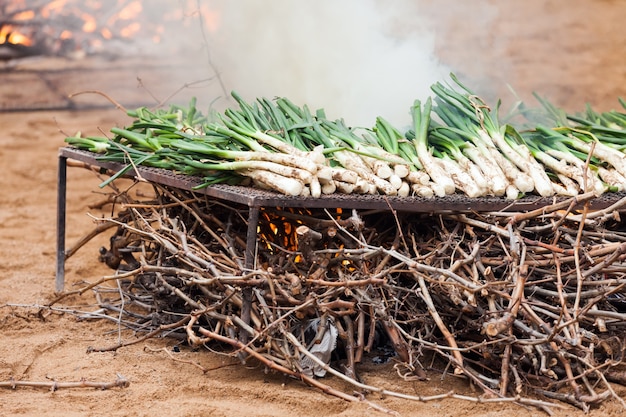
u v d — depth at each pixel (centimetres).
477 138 549
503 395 462
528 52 1414
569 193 528
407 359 488
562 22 1498
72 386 475
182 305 557
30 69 1434
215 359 515
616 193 542
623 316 463
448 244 496
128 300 595
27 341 538
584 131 582
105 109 1285
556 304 495
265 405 460
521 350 481
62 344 540
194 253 515
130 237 593
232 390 471
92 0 1528
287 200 479
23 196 939
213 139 533
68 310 575
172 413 445
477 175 515
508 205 511
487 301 488
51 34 1505
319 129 545
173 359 492
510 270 489
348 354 488
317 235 473
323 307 468
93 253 753
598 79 1362
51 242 790
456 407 458
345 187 500
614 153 559
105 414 445
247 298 483
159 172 540
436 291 491
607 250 481
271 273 478
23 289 648
